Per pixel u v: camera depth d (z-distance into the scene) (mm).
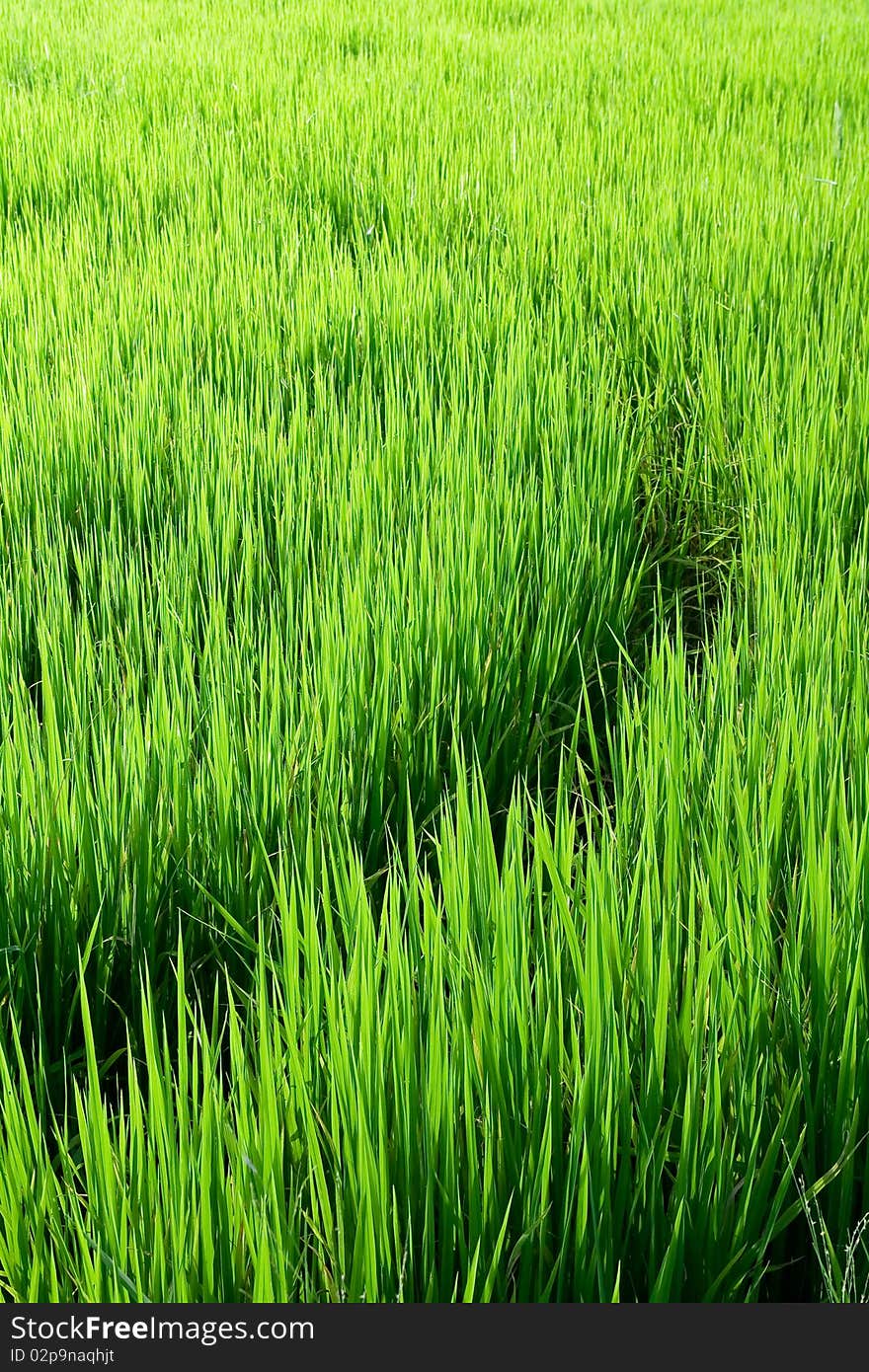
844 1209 1642
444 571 2842
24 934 2137
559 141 6914
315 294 4602
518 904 1763
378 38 9469
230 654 2592
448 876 1882
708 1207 1574
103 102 7422
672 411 4262
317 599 2855
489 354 4176
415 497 3223
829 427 3744
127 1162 1572
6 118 6691
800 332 4367
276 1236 1447
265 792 2293
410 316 4398
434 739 2547
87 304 4449
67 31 9438
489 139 6570
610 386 4168
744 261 4945
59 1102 2051
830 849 1821
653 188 5969
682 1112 1710
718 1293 1574
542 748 2824
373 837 2463
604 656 3150
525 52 9172
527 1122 1594
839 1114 1696
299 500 3285
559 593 3014
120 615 2961
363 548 2945
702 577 3695
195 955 2238
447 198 5645
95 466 3488
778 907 2037
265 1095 1509
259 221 5301
